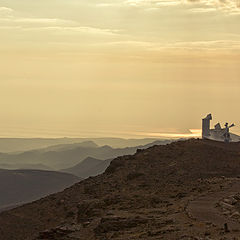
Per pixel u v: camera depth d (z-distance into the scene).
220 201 60.41
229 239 41.50
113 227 53.91
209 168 93.81
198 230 46.53
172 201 67.00
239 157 100.81
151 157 102.12
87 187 92.62
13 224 85.69
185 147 105.56
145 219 54.22
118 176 95.19
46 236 59.91
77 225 61.53
